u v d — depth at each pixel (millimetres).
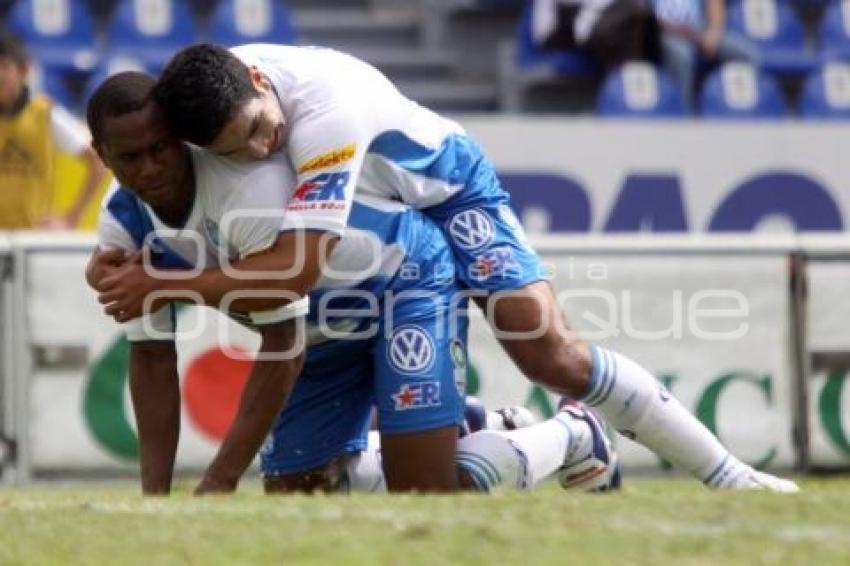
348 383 15203
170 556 9289
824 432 25047
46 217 27203
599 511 10828
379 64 39844
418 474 14477
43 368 23609
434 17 40781
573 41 37406
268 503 11734
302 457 15359
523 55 38125
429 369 14398
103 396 23641
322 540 9688
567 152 31375
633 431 15102
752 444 24859
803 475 24938
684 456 15172
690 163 31766
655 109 36281
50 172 27234
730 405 24750
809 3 41594
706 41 37500
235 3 37125
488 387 23672
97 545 9750
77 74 35750
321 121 13141
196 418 23406
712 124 31875
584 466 15648
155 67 36219
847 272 25062
